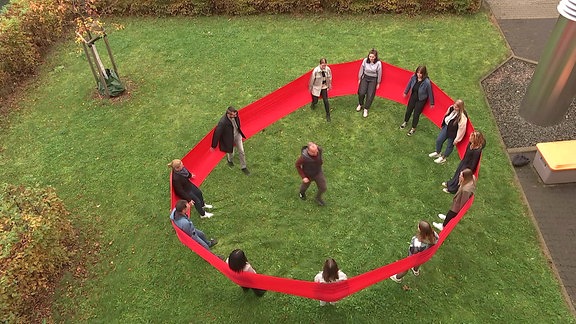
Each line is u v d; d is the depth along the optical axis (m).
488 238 7.86
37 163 9.71
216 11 14.12
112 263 7.80
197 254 7.84
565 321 6.78
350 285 6.41
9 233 7.09
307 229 8.17
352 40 12.84
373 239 7.96
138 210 8.62
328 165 9.30
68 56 12.74
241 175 9.18
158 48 12.88
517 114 10.34
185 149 9.84
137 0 13.94
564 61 8.86
